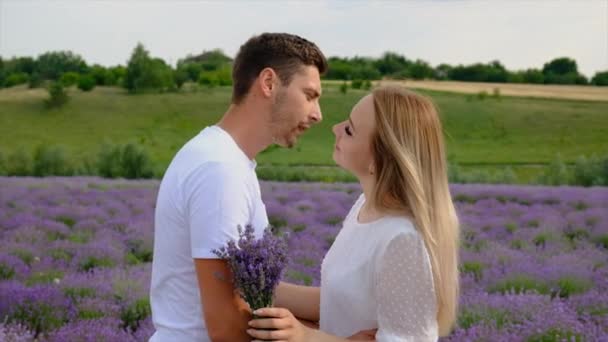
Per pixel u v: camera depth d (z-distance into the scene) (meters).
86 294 5.74
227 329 2.03
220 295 2.02
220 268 2.02
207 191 2.02
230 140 2.14
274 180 21.09
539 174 21.70
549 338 4.55
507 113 28.66
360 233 2.16
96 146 29.52
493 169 23.84
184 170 2.08
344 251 2.20
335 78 35.97
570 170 20.09
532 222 9.86
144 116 34.72
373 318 2.12
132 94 37.50
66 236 8.41
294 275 6.43
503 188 15.20
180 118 35.81
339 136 2.25
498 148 26.27
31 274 6.32
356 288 2.12
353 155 2.19
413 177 2.04
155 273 2.20
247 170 2.12
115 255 7.38
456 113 30.00
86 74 37.16
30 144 29.20
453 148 27.27
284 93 2.17
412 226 2.04
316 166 24.08
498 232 9.01
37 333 4.99
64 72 36.16
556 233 8.70
